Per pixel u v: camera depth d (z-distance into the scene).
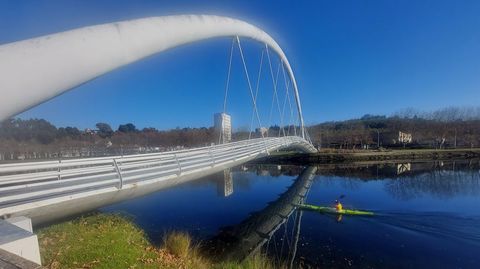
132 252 7.78
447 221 15.03
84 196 7.13
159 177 9.86
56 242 7.44
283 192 25.09
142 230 11.43
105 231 9.17
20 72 2.84
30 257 3.35
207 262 9.35
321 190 25.77
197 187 26.50
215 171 14.14
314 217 16.41
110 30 4.01
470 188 25.33
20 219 4.48
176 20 6.29
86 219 10.35
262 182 30.73
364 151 57.19
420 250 11.49
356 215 16.41
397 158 52.06
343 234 13.41
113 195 8.07
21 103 2.91
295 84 46.97
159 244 10.10
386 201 20.39
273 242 12.59
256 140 21.59
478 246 11.84
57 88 3.24
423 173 35.41
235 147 16.61
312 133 80.44
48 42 3.15
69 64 3.29
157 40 5.12
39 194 6.41
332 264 10.37
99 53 3.68
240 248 11.77
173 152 11.29
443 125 71.69
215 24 9.87
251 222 15.58
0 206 5.78
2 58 2.76
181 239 10.02
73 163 7.70
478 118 76.94
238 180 32.16
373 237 12.96
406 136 76.31
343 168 41.69
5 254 2.88
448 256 10.98
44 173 7.02
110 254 7.20
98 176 7.85
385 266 10.22
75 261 6.46
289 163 49.00
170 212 16.77
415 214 16.41
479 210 17.30
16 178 6.42
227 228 14.30
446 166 41.84
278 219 16.27
